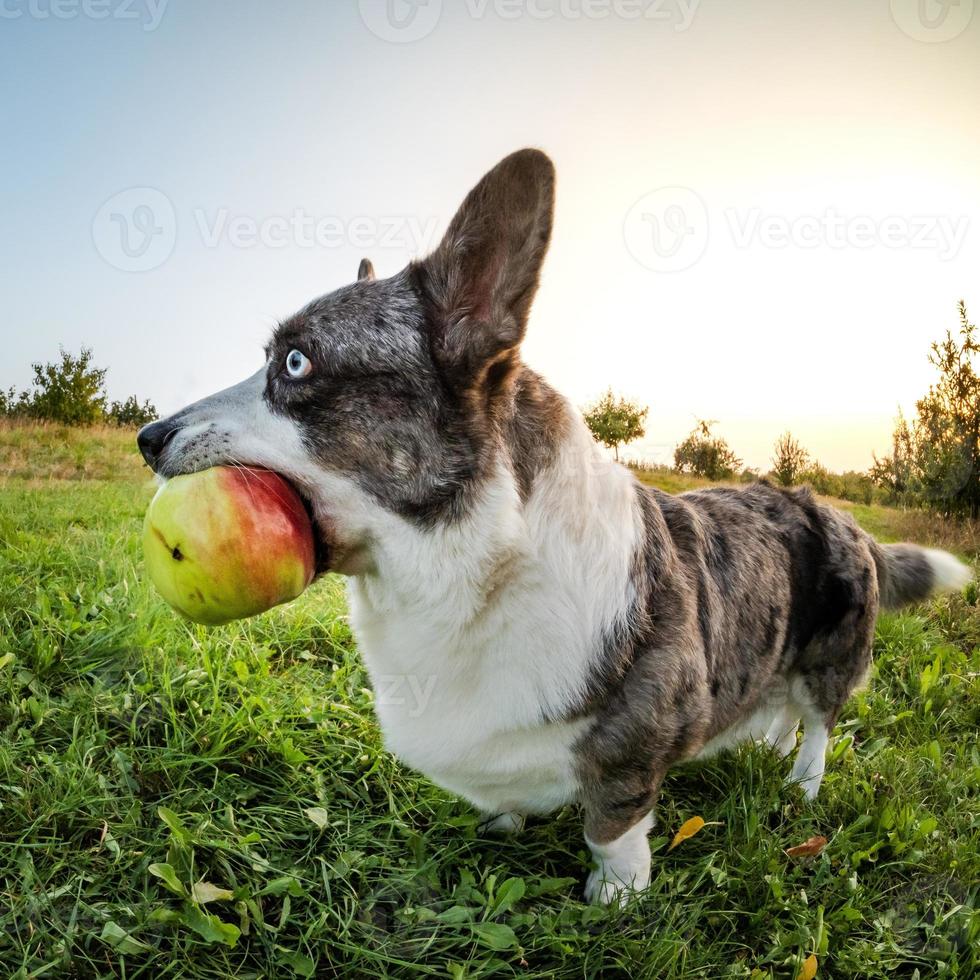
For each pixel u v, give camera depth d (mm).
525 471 520
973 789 715
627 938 521
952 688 854
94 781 566
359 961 493
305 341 508
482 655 519
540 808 579
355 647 813
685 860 602
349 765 644
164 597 479
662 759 552
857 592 707
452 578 508
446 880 564
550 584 513
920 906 591
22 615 743
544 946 517
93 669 689
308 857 557
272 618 829
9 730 601
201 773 609
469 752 535
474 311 502
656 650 542
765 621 643
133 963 471
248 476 482
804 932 536
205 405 515
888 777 706
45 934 470
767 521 691
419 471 505
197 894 491
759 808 647
